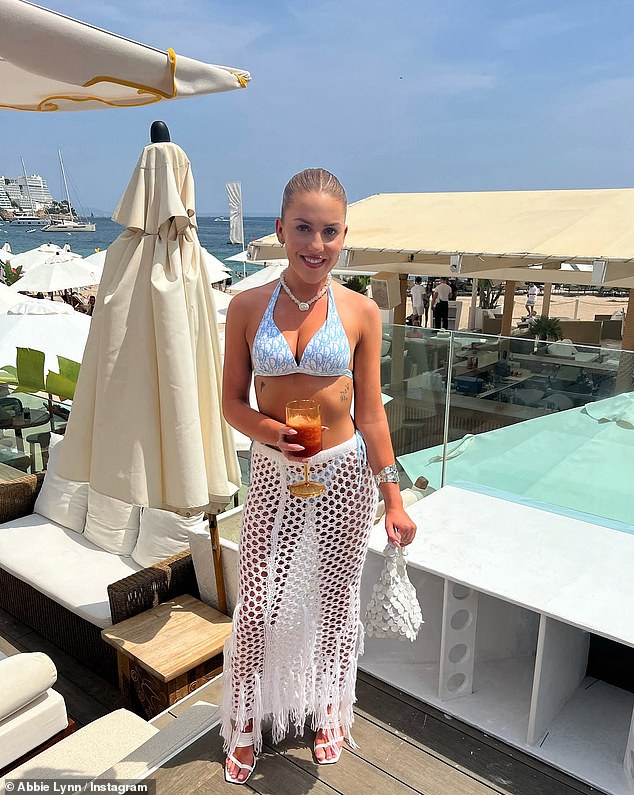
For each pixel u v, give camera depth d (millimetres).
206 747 1981
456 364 3648
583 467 3135
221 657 2744
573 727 2049
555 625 1938
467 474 3697
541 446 3305
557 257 7711
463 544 2277
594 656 2301
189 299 2455
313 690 1893
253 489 1746
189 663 2527
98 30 1839
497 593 1936
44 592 3311
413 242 9391
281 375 1635
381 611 1777
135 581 2908
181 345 2369
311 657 1854
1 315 6492
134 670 2717
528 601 1892
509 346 3332
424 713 2123
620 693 2229
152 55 2014
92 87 2596
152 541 3459
